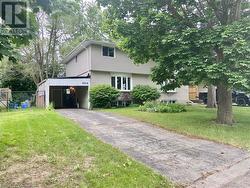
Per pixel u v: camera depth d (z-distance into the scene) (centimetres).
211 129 1219
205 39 1152
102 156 715
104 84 2508
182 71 1284
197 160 771
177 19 1326
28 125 1083
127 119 1522
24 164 631
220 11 1347
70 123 1230
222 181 618
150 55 1462
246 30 1109
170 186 568
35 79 3584
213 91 2367
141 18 1333
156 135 1094
